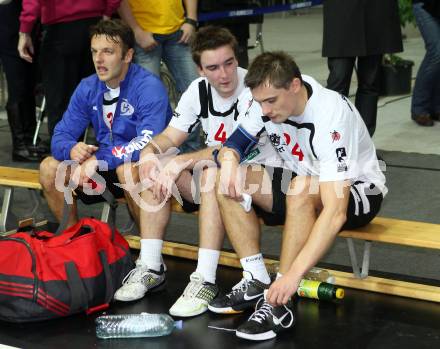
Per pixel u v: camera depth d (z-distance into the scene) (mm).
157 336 5141
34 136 9688
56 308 5301
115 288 5680
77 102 6488
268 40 19516
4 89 12961
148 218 5801
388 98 12406
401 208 7578
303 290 5656
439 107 10672
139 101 6289
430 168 8797
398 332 5152
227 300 5410
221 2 10469
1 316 5336
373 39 8453
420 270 6297
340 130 4973
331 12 8445
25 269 5285
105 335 5129
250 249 5383
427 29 10117
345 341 5031
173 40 8164
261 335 5027
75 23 8094
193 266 6473
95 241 5520
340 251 6770
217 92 5871
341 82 8656
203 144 8680
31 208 8094
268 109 4871
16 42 9211
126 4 7875
